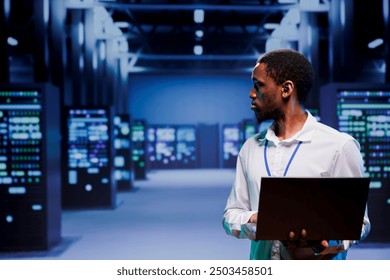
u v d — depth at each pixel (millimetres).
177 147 28406
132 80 28344
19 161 7215
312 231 1713
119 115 15953
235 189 2051
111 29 13969
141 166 20797
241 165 2062
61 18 11164
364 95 7605
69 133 11805
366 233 1838
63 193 11828
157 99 28453
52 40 11188
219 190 16203
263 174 1908
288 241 1742
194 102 28594
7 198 7172
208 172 26109
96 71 16719
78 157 11836
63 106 11688
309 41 13547
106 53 18031
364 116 7598
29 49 13883
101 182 11844
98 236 8227
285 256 1850
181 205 12352
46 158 7227
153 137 28250
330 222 1705
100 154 11867
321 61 20750
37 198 7188
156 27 19922
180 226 9102
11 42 12812
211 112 28703
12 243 7113
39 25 9258
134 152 20828
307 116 1949
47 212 7172
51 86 7598
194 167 28469
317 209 1693
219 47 22484
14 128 7242
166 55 22781
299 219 1699
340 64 10266
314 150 1865
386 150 7547
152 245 7371
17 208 7168
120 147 16000
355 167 1847
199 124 28688
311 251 1759
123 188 15984
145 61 26031
